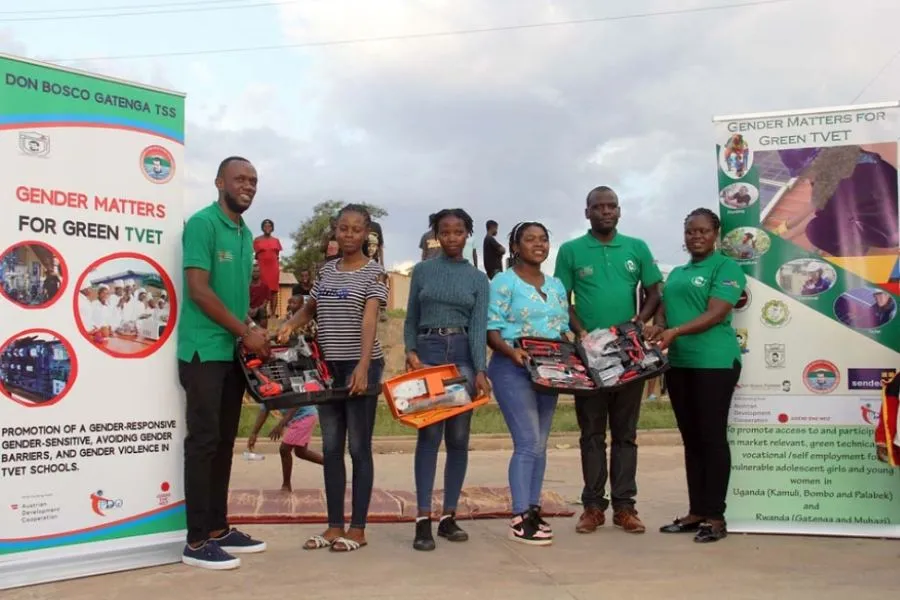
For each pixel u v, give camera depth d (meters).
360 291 5.17
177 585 4.35
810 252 5.64
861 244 5.57
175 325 4.88
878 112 5.54
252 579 4.46
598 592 4.24
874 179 5.55
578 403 5.82
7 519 4.29
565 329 5.65
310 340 5.34
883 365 5.53
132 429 4.70
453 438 5.40
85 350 4.54
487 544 5.31
